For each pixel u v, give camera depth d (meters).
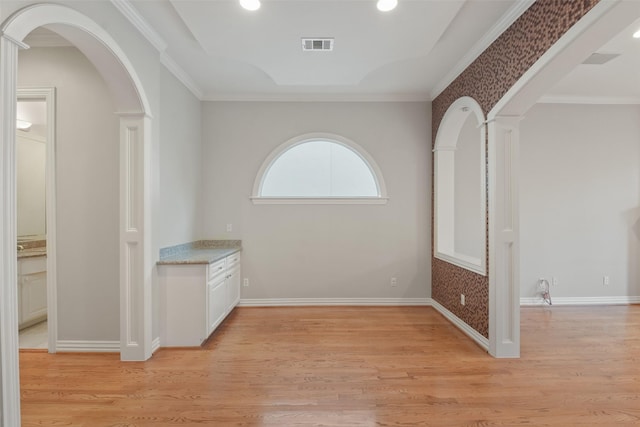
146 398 2.19
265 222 4.43
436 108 4.27
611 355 2.87
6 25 1.46
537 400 2.18
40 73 2.87
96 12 2.13
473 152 4.50
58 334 2.89
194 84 4.02
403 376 2.50
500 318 2.83
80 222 2.88
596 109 4.48
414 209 4.46
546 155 4.48
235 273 4.13
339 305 4.43
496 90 2.82
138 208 2.73
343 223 4.45
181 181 3.71
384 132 4.45
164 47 3.03
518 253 2.84
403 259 4.46
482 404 2.13
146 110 2.73
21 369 2.59
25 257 3.55
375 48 2.95
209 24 2.55
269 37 2.76
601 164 4.49
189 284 3.07
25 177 3.94
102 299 2.88
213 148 4.41
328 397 2.21
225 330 3.50
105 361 2.74
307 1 2.26
